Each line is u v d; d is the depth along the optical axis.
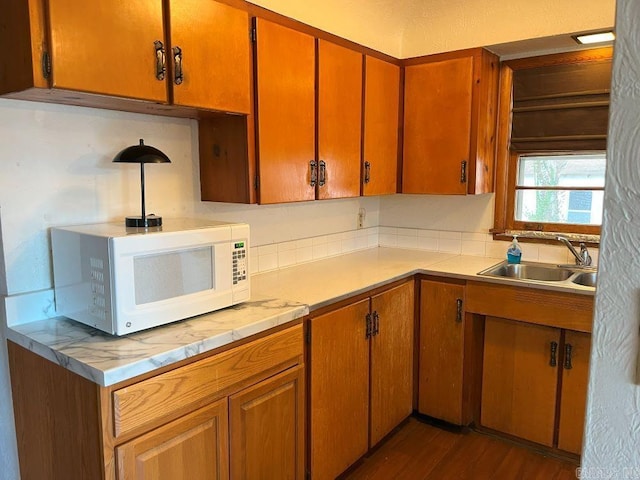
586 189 2.65
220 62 1.75
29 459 1.59
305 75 2.14
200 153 2.11
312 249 2.83
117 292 1.39
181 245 1.54
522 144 2.79
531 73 2.71
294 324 1.81
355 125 2.48
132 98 1.51
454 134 2.69
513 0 2.61
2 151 1.54
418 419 2.79
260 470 1.70
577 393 2.34
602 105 2.51
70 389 1.34
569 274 2.60
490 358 2.58
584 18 2.43
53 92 1.39
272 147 2.01
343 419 2.16
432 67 2.72
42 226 1.64
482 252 2.99
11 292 1.59
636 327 0.60
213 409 1.50
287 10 2.35
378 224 3.38
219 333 1.50
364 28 2.81
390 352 2.47
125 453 1.28
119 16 1.44
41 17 1.30
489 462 2.39
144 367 1.29
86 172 1.74
